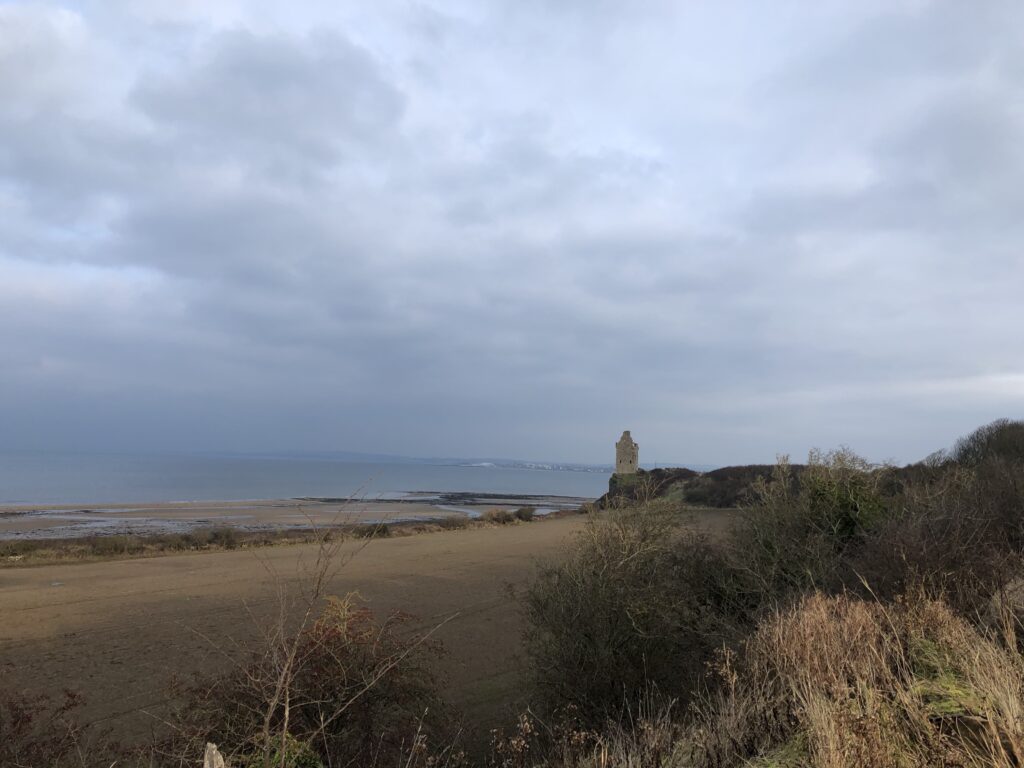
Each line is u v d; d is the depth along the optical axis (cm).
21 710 550
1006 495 954
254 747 434
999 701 329
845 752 289
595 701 709
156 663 1130
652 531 872
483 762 607
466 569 2214
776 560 902
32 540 3073
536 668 790
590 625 751
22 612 1568
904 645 460
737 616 857
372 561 2395
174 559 2552
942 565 606
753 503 1088
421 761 510
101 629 1384
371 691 516
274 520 4584
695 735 398
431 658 1062
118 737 786
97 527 4041
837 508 984
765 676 441
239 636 1288
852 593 691
